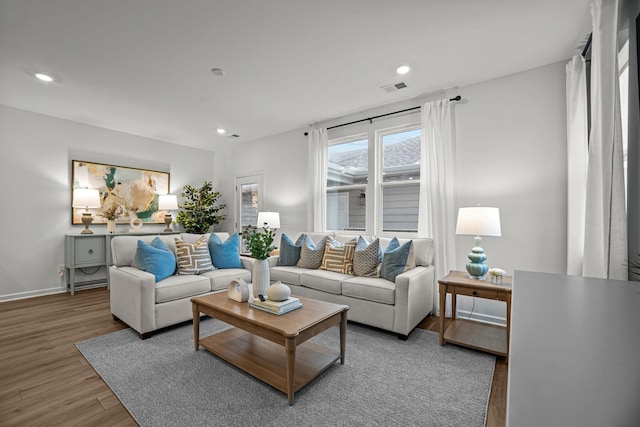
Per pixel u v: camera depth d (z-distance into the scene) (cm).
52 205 412
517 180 292
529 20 217
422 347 246
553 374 43
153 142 523
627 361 47
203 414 163
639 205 174
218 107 382
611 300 87
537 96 284
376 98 356
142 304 256
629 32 182
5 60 266
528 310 76
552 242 276
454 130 326
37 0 193
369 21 218
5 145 377
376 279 292
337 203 438
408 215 372
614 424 29
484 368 213
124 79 304
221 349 222
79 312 329
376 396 180
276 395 180
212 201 556
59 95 342
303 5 201
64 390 184
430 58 268
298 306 214
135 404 171
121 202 477
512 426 29
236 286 235
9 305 355
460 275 268
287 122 443
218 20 216
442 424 157
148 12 206
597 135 192
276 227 451
